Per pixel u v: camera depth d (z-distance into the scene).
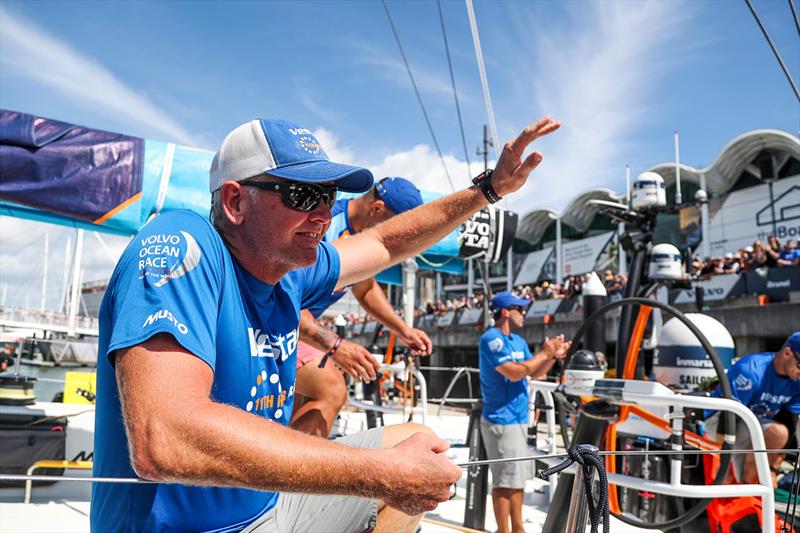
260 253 1.41
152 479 1.05
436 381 26.12
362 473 1.14
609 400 2.77
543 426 8.84
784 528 2.10
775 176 19.64
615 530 3.96
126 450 1.27
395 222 2.14
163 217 1.31
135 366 1.09
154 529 1.28
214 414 1.07
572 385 2.93
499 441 4.05
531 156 2.07
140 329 1.11
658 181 4.59
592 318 3.16
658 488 2.62
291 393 1.57
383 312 3.09
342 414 6.89
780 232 20.28
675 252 4.47
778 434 3.64
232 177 1.40
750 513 3.08
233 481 1.06
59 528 3.30
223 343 1.33
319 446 1.13
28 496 3.76
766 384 4.04
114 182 3.96
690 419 3.31
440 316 27.75
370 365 2.47
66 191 3.85
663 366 4.21
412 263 5.69
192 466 1.03
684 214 23.14
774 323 13.86
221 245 1.36
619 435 3.59
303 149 1.42
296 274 1.67
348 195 4.77
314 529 1.65
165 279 1.18
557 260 29.17
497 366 4.09
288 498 1.62
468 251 5.64
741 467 3.52
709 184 22.25
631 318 4.33
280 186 1.37
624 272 24.52
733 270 16.00
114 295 1.24
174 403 1.05
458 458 5.02
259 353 1.43
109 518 1.30
